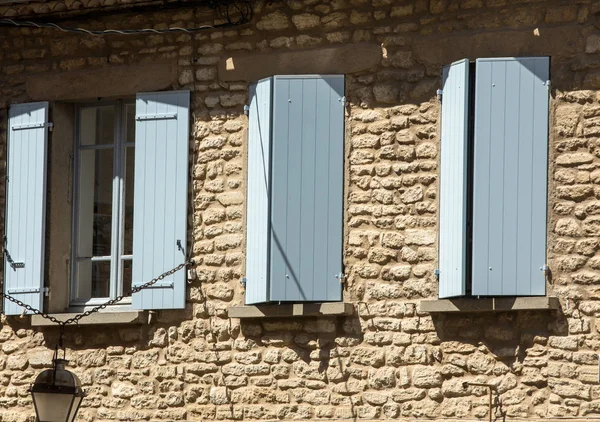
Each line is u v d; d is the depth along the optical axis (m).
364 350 15.80
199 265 16.55
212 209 16.56
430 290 15.62
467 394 15.38
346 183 16.05
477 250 15.30
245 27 16.64
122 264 17.09
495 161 15.38
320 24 16.34
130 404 16.66
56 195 17.23
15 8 17.41
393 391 15.63
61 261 17.20
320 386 15.90
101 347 16.84
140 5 16.98
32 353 17.09
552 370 15.10
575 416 14.97
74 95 17.23
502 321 15.35
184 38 16.89
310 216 16.00
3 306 17.22
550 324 15.18
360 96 16.11
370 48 16.12
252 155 16.34
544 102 15.40
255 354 16.19
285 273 15.95
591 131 15.28
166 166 16.70
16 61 17.55
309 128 16.11
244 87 16.59
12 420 17.06
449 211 15.48
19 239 17.16
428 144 15.81
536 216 15.28
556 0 15.54
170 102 16.77
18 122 17.34
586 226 15.19
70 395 14.04
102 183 17.36
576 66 15.41
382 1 16.16
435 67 15.88
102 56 17.20
